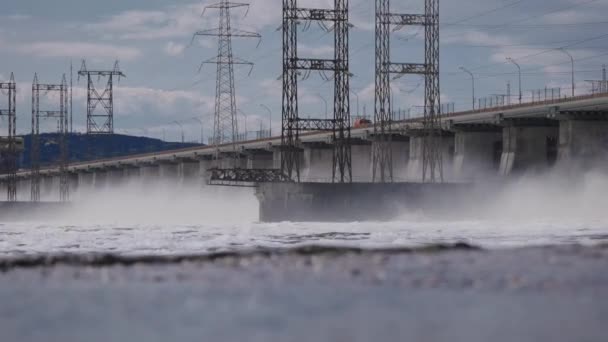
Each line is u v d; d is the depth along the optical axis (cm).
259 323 4675
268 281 6122
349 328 4497
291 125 18950
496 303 5072
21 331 4606
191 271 6888
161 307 5203
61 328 4659
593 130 19338
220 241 12612
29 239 13388
